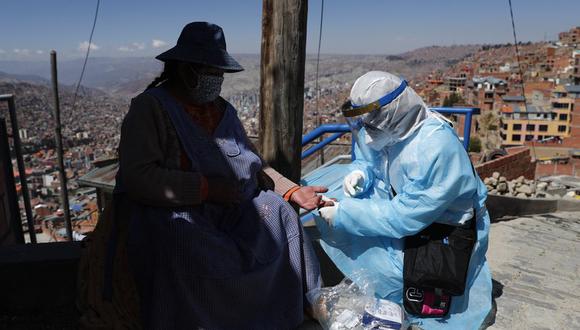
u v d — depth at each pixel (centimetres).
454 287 203
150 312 175
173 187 172
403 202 204
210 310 177
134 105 177
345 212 214
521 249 351
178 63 182
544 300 258
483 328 225
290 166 264
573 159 4531
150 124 174
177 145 180
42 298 233
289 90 253
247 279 181
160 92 182
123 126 177
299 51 250
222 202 185
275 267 193
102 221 191
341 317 198
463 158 201
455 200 206
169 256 172
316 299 206
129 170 171
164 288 174
